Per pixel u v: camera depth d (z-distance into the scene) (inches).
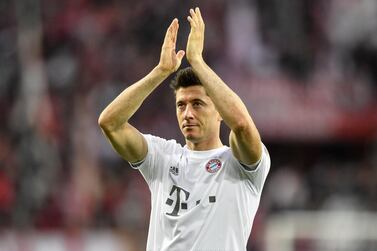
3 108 2805.1
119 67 2972.4
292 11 3157.0
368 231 2257.6
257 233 2417.6
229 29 3068.4
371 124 2974.9
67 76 2918.3
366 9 3201.3
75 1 3240.7
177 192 910.4
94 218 2518.5
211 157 919.7
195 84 914.1
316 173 2866.6
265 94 2908.5
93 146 2719.0
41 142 2620.6
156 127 2780.5
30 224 2460.6
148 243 925.8
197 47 907.4
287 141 2984.7
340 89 3006.9
